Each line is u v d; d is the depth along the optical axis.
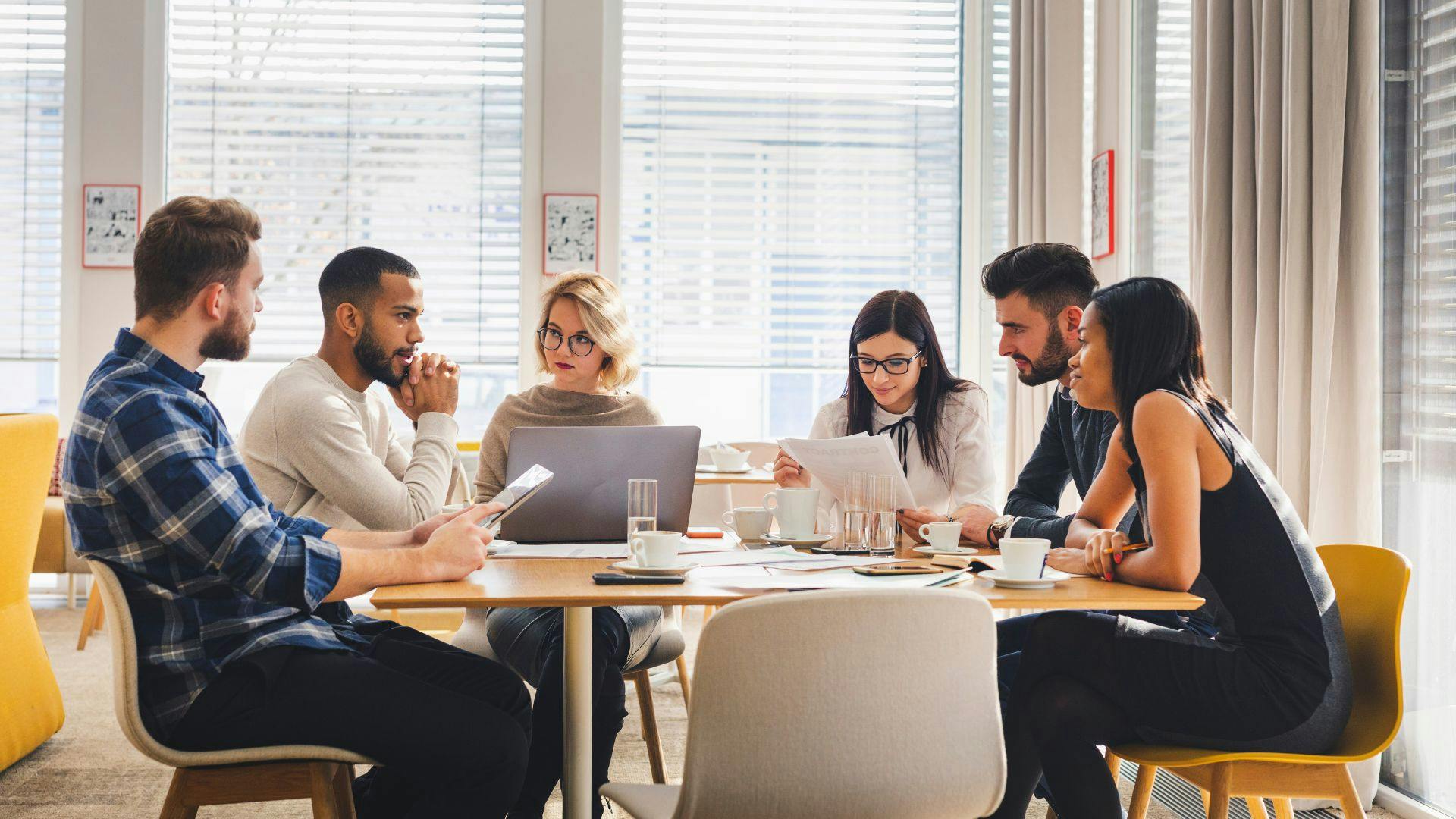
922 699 1.15
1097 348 1.65
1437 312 2.25
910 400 2.44
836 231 5.47
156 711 1.38
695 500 3.82
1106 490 1.83
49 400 5.10
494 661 1.76
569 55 5.21
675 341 5.40
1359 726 1.53
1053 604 1.36
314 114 5.23
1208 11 2.80
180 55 5.16
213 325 1.48
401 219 5.26
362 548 1.69
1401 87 2.35
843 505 1.95
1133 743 1.54
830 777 1.13
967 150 5.44
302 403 1.97
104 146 5.03
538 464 1.82
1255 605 1.49
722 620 1.07
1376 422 2.28
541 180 5.25
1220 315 2.77
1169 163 3.49
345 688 1.43
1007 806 1.54
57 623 4.39
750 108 5.44
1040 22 4.27
